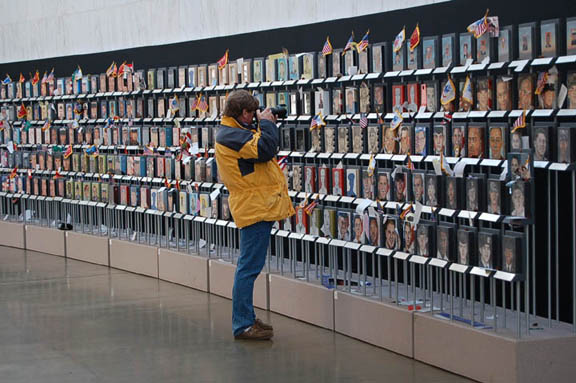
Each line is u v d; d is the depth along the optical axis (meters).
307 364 5.00
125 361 5.16
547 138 4.43
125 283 7.68
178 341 5.60
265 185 5.47
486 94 4.76
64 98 9.21
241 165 5.41
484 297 5.12
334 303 5.77
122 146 8.38
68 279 7.93
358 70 5.73
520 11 5.07
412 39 5.22
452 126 4.98
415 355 5.03
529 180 4.36
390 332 5.22
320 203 6.71
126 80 8.28
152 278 7.94
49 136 9.51
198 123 7.64
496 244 4.54
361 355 5.16
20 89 9.97
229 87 7.01
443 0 5.85
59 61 10.35
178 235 8.06
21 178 9.97
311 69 6.12
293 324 6.02
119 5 9.76
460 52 4.94
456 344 4.68
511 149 4.62
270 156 5.37
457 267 4.75
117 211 8.59
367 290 5.79
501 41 4.70
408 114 5.26
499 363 4.38
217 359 5.16
